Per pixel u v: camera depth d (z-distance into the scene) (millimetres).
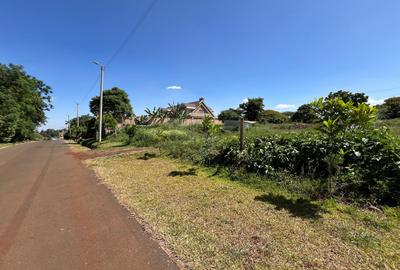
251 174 6527
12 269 2861
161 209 4633
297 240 3355
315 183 5328
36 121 53969
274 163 6469
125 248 3281
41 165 11016
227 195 5340
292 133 7195
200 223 3965
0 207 5078
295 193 5234
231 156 7668
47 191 6285
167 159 10422
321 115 5008
